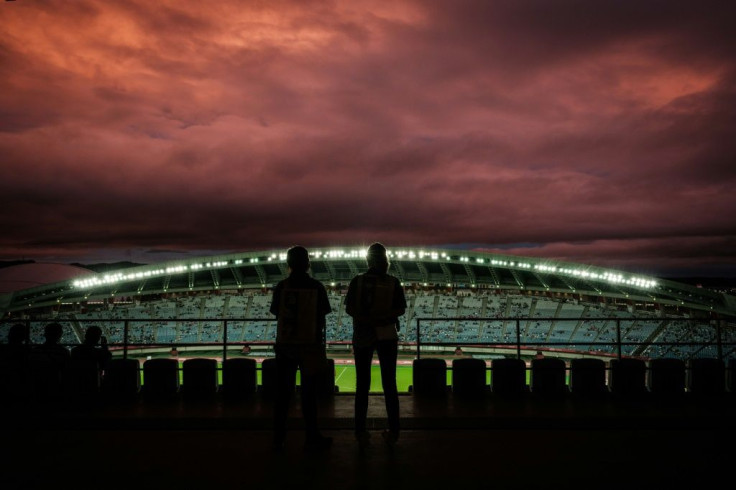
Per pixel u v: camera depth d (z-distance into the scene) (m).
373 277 7.67
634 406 9.55
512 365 10.35
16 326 10.18
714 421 8.51
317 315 7.32
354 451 7.12
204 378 10.30
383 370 7.55
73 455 6.96
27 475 6.29
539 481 6.11
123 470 6.44
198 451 7.12
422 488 5.91
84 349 10.36
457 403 9.73
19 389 9.77
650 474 6.33
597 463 6.69
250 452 7.09
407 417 8.72
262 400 9.89
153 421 8.45
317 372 7.21
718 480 6.15
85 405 9.54
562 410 9.23
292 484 6.01
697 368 10.47
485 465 6.61
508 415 8.88
